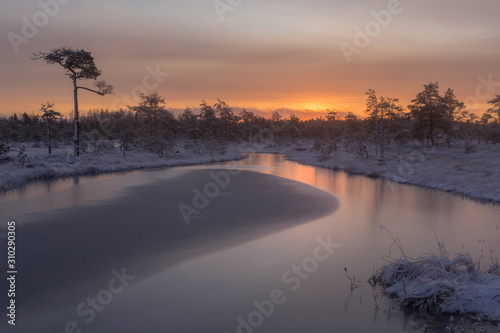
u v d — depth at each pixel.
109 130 69.62
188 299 7.04
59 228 12.32
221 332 5.83
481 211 16.41
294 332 5.86
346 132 79.31
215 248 10.30
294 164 46.88
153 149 51.59
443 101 56.69
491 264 9.19
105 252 9.78
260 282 7.93
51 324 5.98
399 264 8.03
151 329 5.88
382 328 6.06
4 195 19.41
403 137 59.78
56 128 73.94
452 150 49.97
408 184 26.72
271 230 12.45
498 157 34.97
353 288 7.64
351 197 20.36
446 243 11.19
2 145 33.25
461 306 6.58
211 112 98.00
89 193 20.20
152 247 10.27
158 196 19.38
